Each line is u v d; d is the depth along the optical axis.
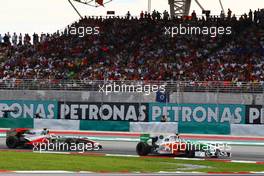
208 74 103.12
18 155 58.53
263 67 103.62
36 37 125.62
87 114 96.00
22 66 116.94
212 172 49.97
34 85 98.25
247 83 90.44
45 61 117.19
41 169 47.12
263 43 111.56
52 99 97.50
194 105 91.94
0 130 94.56
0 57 121.06
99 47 119.44
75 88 96.94
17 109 98.62
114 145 77.50
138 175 44.31
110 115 95.75
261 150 73.62
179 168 53.06
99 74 109.25
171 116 93.06
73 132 92.81
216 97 91.31
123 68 110.38
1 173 42.94
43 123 93.94
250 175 47.91
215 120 91.12
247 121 89.94
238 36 115.44
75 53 118.56
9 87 99.31
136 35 122.00
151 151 65.38
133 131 90.12
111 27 125.69
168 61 110.56
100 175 43.50
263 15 119.75
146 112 94.25
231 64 105.69
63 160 54.72
